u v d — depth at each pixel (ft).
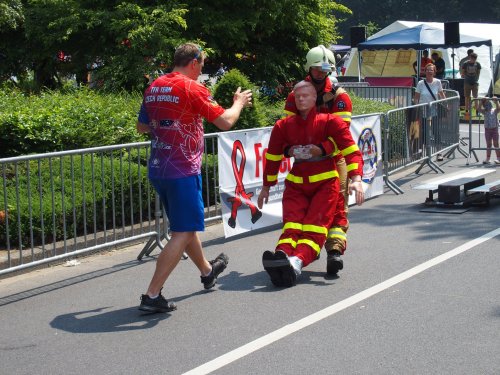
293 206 22.38
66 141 32.53
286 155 22.39
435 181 34.53
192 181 19.80
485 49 95.04
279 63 51.88
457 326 18.03
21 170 26.66
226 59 51.78
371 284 21.77
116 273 24.50
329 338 17.53
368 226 30.01
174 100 19.47
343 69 110.93
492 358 16.03
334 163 22.40
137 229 27.55
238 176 28.50
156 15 45.88
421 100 50.60
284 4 49.60
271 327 18.47
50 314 20.38
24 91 46.78
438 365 15.74
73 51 48.39
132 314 20.07
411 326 18.12
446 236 27.63
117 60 45.44
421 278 22.20
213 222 30.35
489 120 46.37
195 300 21.01
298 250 21.77
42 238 23.80
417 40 81.76
